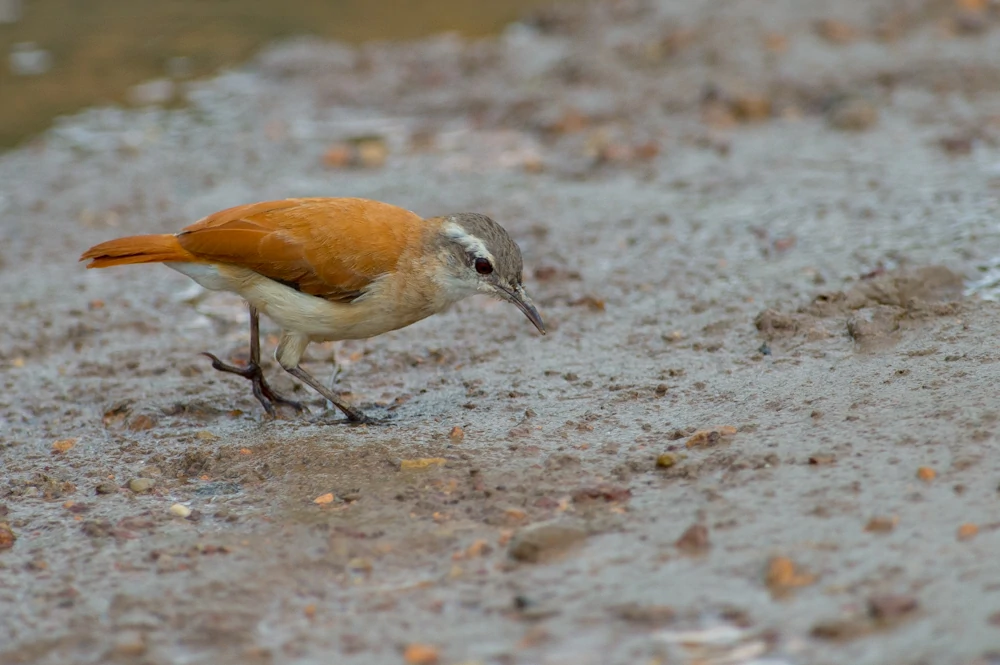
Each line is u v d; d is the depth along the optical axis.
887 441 9.73
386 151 21.38
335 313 11.41
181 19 29.41
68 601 8.75
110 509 10.30
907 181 17.09
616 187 18.59
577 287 14.86
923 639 7.08
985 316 12.18
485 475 10.23
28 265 17.19
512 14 29.53
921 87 21.50
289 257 11.19
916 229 15.08
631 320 13.76
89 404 12.75
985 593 7.40
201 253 11.35
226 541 9.49
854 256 14.45
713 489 9.42
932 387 10.62
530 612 8.02
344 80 25.06
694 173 18.75
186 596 8.66
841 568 7.99
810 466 9.53
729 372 11.99
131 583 8.93
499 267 11.64
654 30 25.73
